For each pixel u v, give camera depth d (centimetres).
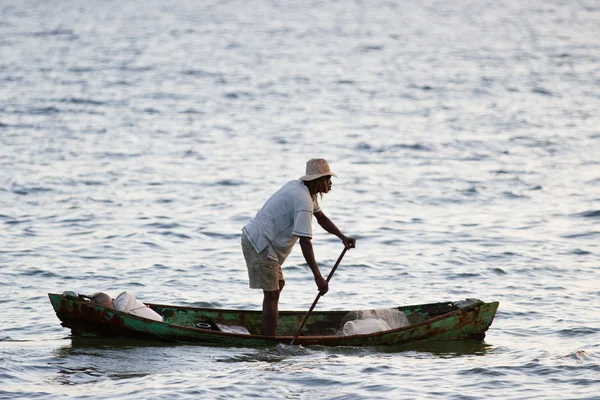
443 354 3562
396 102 13988
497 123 11894
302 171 8738
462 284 4900
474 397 2998
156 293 4703
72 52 19762
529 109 13138
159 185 7919
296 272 5184
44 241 5872
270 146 10231
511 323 4100
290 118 12406
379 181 8288
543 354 3519
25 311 4250
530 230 6309
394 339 3669
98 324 3628
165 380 3162
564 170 8738
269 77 16800
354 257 5550
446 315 3700
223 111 12938
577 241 5947
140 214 6762
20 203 7081
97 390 3050
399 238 6106
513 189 7850
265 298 3731
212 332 3578
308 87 15600
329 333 3912
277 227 3653
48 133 10681
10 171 8356
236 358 3447
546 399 2970
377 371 3284
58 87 14800
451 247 5806
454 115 12650
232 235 6162
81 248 5694
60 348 3575
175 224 6444
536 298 4569
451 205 7256
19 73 16425
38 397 2975
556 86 15600
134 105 13200
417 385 3122
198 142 10375
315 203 3734
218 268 5259
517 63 18875
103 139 10394
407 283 4941
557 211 6950
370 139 10719
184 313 3891
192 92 14738
